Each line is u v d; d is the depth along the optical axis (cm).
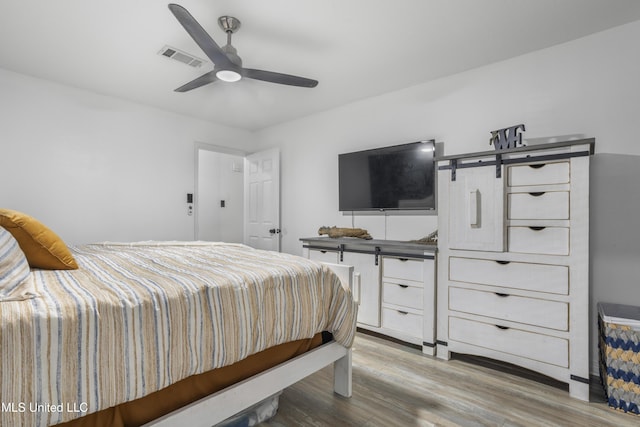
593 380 209
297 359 154
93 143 329
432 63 266
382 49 244
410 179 301
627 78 212
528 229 205
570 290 190
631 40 210
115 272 140
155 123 373
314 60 261
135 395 98
